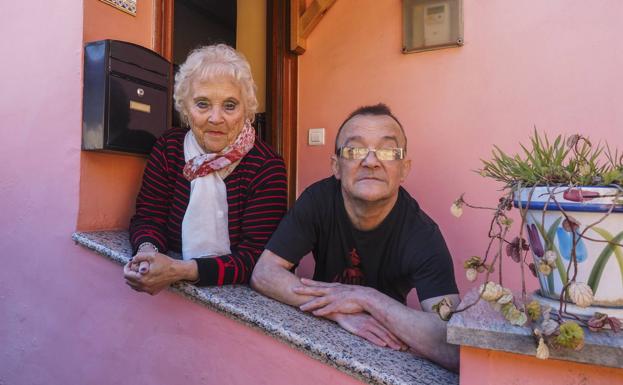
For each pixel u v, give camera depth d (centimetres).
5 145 187
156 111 172
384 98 285
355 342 99
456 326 71
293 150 316
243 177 149
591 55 232
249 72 151
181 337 126
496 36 253
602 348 61
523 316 69
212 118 140
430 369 90
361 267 144
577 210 68
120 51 156
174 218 151
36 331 172
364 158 123
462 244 261
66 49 162
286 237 136
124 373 141
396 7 281
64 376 162
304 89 314
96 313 150
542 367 68
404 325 97
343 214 140
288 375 102
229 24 361
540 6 243
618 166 72
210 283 124
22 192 178
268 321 104
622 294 68
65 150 162
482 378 72
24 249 177
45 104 170
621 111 227
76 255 158
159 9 185
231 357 114
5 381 184
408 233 134
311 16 298
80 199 158
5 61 190
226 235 145
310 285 119
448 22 262
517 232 236
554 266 70
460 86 263
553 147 78
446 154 267
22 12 183
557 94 240
